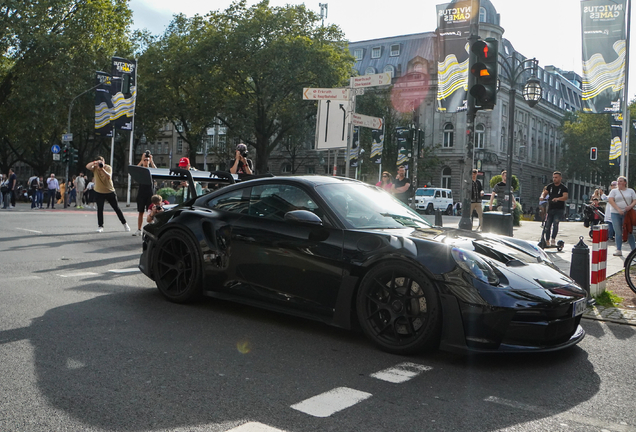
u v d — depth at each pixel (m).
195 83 41.88
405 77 58.88
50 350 3.85
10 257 8.38
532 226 21.05
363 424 2.79
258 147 42.75
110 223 15.90
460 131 56.06
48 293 5.78
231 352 3.97
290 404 3.02
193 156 47.44
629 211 11.25
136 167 9.09
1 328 4.36
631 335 5.01
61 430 2.60
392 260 4.11
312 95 11.31
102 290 6.03
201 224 5.30
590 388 3.49
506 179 15.96
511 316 3.76
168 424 2.70
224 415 2.83
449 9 13.26
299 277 4.57
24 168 82.44
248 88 40.62
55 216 18.70
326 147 11.27
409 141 22.84
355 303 4.35
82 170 55.53
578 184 81.12
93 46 34.53
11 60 34.09
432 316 3.89
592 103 19.28
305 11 40.22
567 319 4.00
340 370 3.66
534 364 3.97
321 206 4.67
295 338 4.41
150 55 42.72
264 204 5.07
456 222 24.94
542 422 2.91
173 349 3.98
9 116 35.53
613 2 18.88
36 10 31.09
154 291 6.07
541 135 71.38
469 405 3.12
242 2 39.62
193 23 41.62
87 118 36.62
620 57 18.95
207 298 5.78
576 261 6.32
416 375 3.62
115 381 3.29
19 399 2.97
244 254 4.93
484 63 9.52
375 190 5.38
